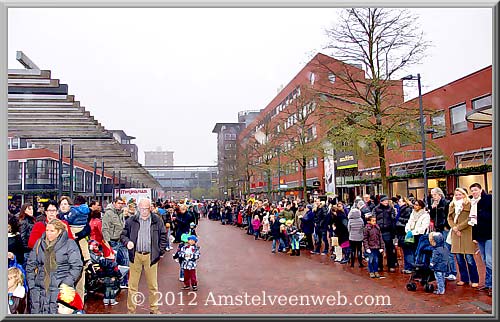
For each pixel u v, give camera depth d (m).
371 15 20.41
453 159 27.16
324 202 17.56
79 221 7.93
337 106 23.05
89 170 39.50
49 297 6.02
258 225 25.00
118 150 22.42
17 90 11.46
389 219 12.28
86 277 8.69
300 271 12.73
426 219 9.62
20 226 8.31
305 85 26.75
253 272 12.73
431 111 21.31
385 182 19.38
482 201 8.93
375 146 21.31
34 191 32.62
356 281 10.87
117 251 10.18
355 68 22.22
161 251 7.86
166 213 23.23
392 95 21.72
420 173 25.44
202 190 114.69
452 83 27.39
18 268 6.79
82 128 16.33
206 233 30.03
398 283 10.42
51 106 12.62
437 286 9.38
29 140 18.41
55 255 6.10
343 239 14.24
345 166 37.56
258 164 48.81
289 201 21.45
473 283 9.38
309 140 32.03
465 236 9.42
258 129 54.28
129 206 13.26
